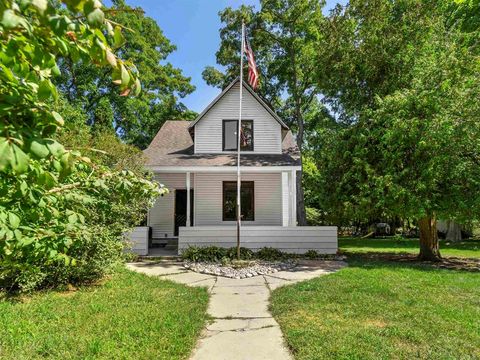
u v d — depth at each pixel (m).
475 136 8.87
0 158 0.90
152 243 13.66
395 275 7.46
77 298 5.63
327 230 11.39
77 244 2.32
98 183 1.86
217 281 7.40
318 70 14.52
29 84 1.29
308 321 4.48
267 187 14.16
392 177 9.76
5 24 0.89
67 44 1.17
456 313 4.72
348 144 11.44
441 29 11.42
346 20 13.82
